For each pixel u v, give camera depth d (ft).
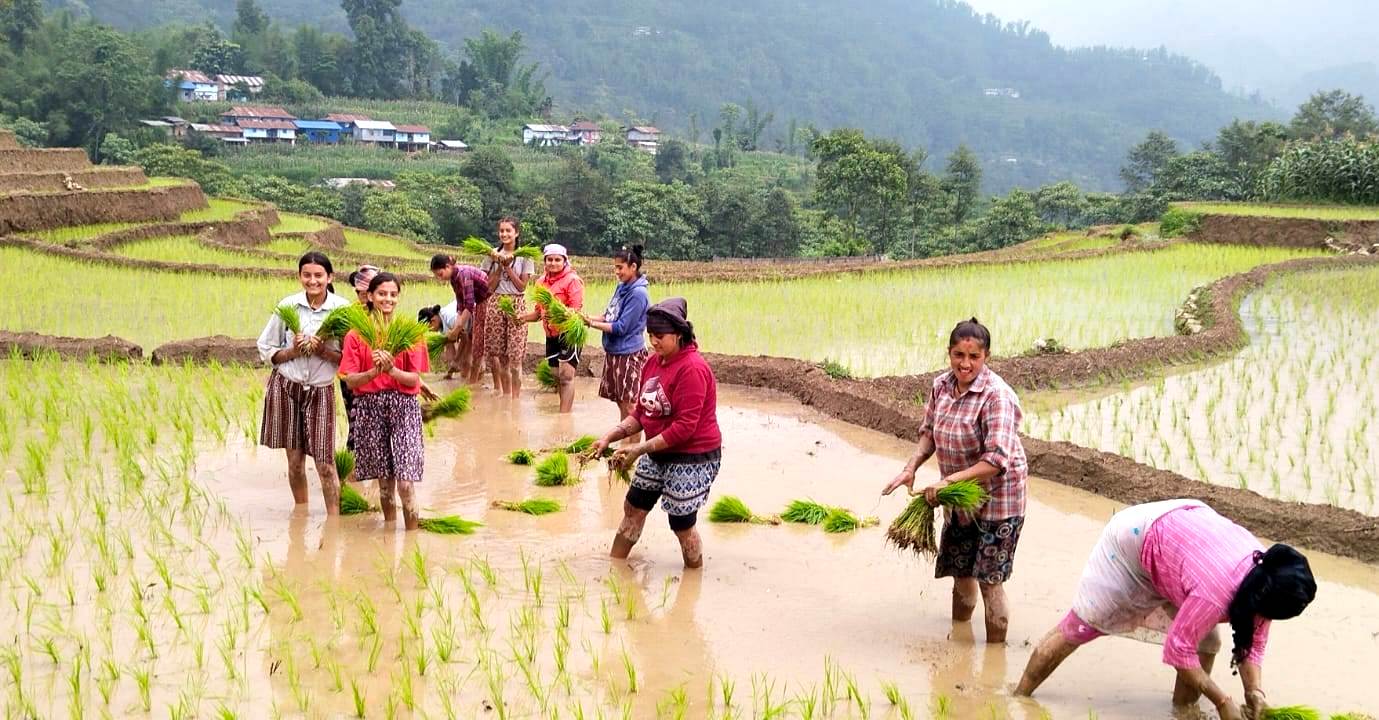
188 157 252.01
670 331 21.74
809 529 26.55
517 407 38.75
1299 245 101.86
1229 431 35.42
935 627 20.94
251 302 57.93
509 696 17.83
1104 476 29.32
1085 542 25.63
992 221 251.19
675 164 430.20
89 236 99.09
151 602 21.09
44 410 34.22
